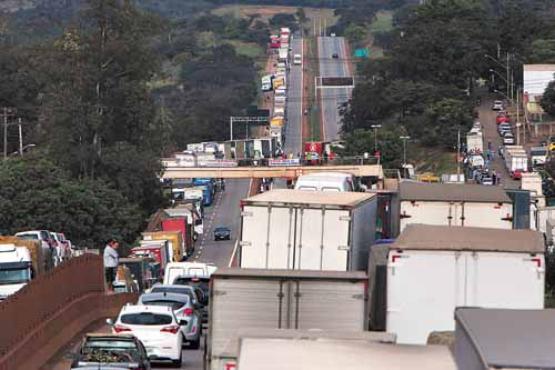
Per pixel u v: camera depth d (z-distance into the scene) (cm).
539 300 5797
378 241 8319
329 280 5825
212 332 5838
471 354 3228
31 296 8088
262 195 7888
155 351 7856
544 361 2972
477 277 5803
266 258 7406
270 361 3070
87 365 5978
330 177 10619
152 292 9619
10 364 7138
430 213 8250
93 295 10838
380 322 6206
